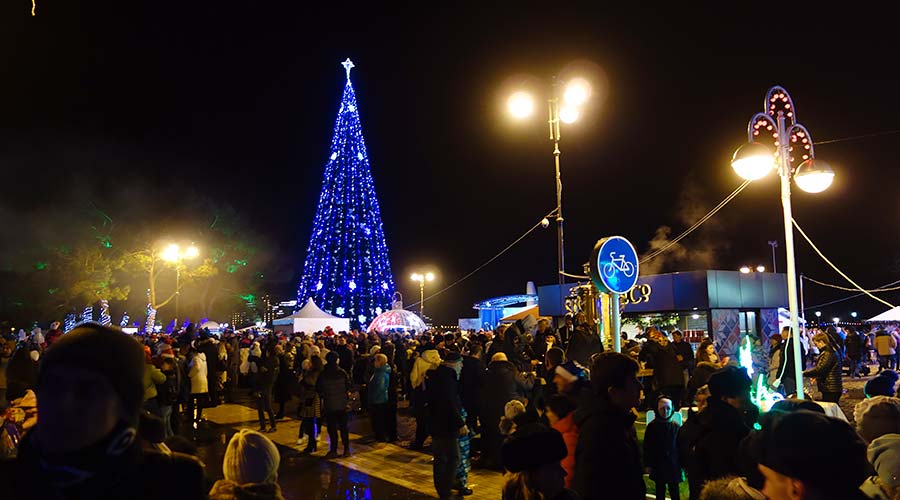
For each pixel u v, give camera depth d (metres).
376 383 13.56
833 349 12.30
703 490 2.81
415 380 12.89
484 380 11.01
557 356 7.50
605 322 13.92
